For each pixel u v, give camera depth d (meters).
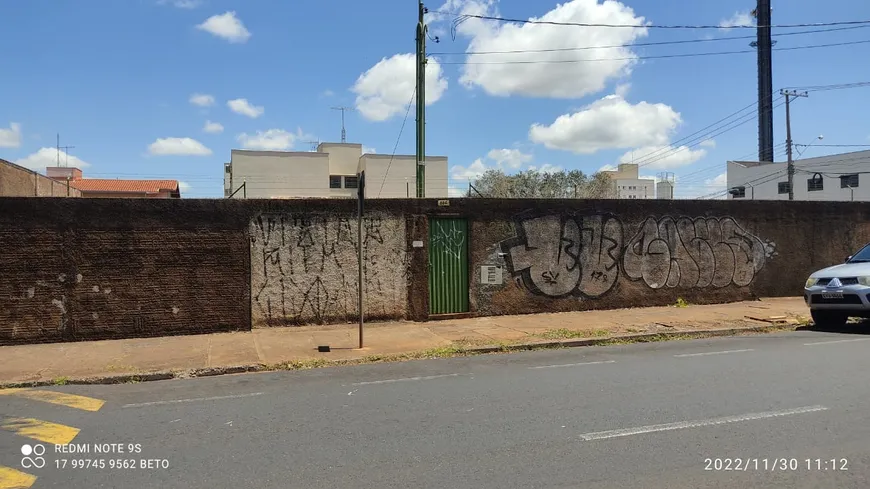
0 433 5.65
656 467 4.51
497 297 13.09
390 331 11.40
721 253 14.95
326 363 9.00
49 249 10.44
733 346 9.93
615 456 4.75
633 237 14.13
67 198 10.52
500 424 5.68
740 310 13.63
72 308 10.52
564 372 8.07
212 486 4.29
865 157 53.91
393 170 58.72
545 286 13.46
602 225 13.88
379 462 4.71
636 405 6.25
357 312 12.15
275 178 56.25
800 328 11.80
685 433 5.30
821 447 4.90
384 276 12.30
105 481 4.41
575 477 4.34
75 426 5.87
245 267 11.45
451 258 12.80
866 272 10.86
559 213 13.55
